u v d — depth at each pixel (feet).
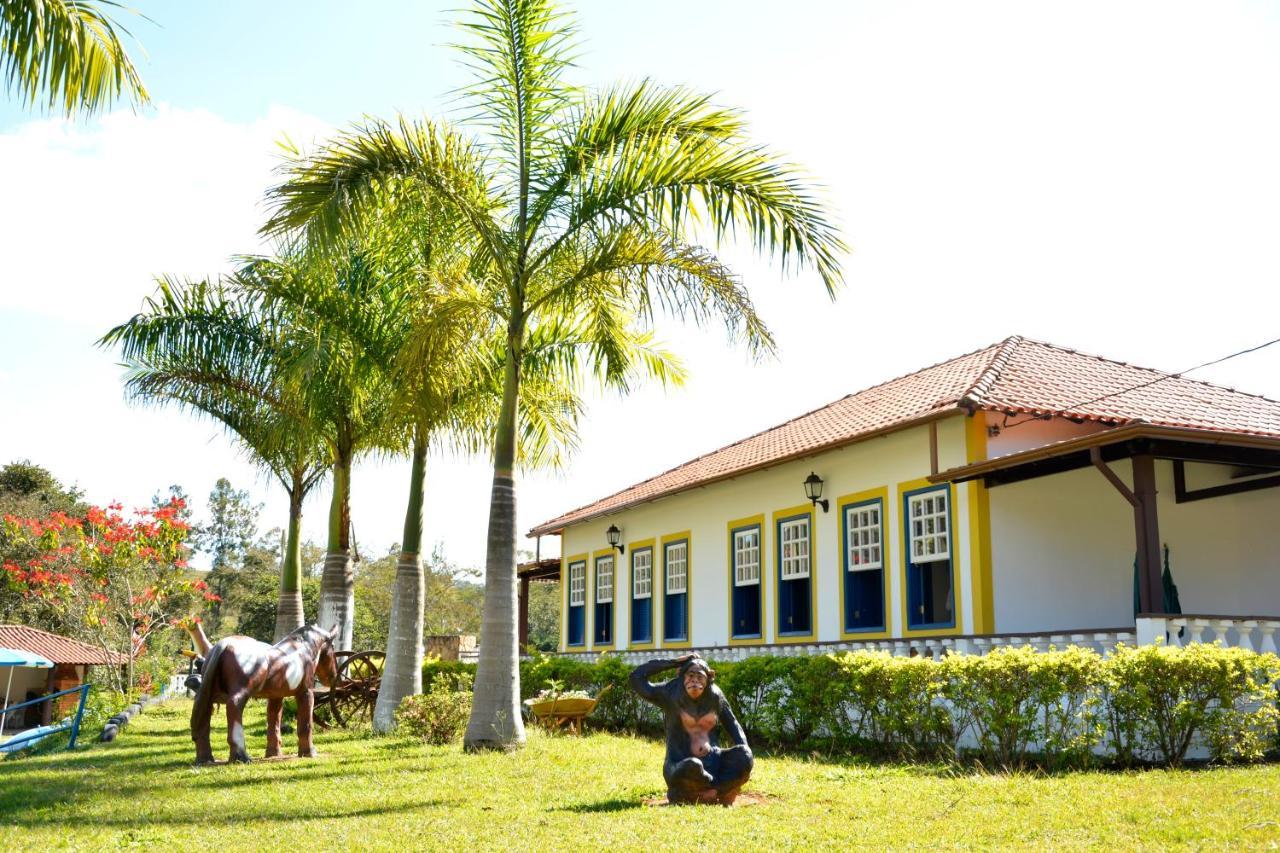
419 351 39.24
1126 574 50.37
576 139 38.78
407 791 30.12
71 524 76.95
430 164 38.27
